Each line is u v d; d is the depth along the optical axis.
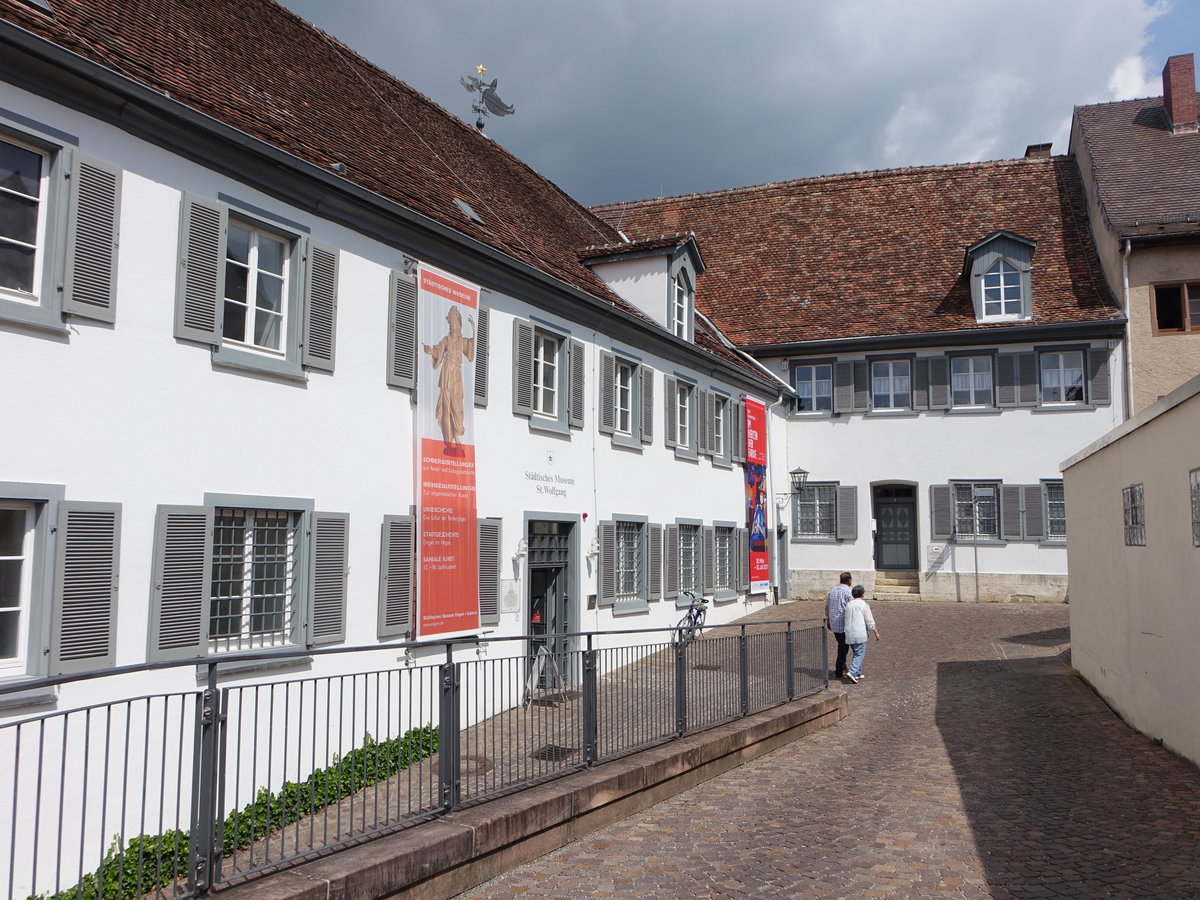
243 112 10.38
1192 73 27.23
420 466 11.66
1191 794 8.55
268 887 5.46
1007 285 26.06
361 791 6.46
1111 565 12.50
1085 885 6.54
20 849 6.88
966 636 20.19
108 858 6.16
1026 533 25.41
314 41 16.64
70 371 7.78
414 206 12.16
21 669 7.45
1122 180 26.20
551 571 15.24
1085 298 25.50
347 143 12.84
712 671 10.88
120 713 7.82
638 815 8.61
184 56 10.95
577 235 21.58
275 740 9.41
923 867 7.01
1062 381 25.61
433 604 11.76
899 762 10.68
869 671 17.03
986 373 26.12
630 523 17.52
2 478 7.26
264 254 9.98
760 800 9.11
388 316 11.35
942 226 29.28
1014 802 8.77
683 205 33.56
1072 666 15.55
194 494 8.79
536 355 14.79
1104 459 12.79
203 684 8.65
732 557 22.50
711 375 21.53
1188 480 9.33
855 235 30.08
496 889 6.68
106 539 7.93
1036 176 29.83
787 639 12.93
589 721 8.68
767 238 31.08
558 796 7.61
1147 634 10.85
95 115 8.11
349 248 10.85
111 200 8.13
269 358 9.75
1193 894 6.29
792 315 28.05
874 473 26.66
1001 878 6.73
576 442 15.55
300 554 9.95
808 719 12.41
